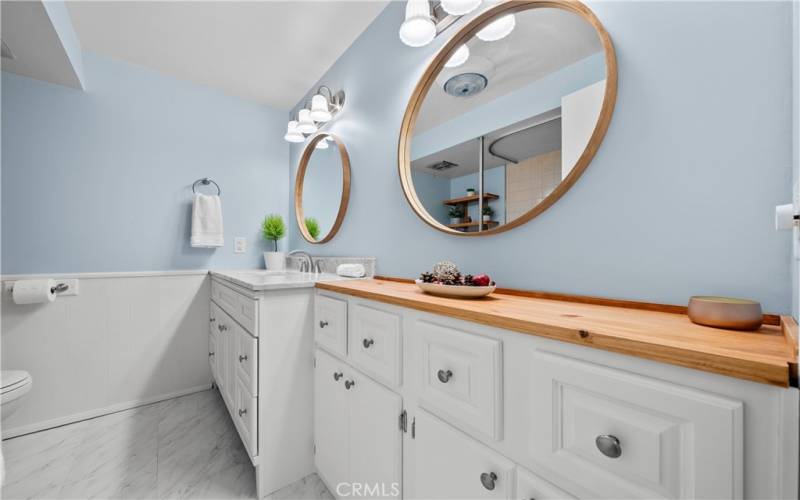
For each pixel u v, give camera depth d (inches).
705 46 29.0
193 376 93.4
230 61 86.8
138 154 88.4
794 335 17.5
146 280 87.6
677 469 17.6
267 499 51.1
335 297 50.5
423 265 57.3
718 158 28.1
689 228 29.5
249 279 62.0
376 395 40.6
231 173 102.7
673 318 27.0
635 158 32.8
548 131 39.4
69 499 51.4
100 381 80.7
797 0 22.0
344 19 71.8
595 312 29.5
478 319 28.1
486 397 27.2
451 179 51.7
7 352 71.1
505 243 44.3
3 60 69.2
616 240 33.9
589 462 21.2
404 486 37.1
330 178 86.2
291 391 54.1
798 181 18.0
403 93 62.6
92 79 82.7
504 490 26.0
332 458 50.2
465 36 50.2
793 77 24.0
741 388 16.1
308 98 100.2
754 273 26.3
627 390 19.4
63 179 79.1
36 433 71.3
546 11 40.4
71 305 78.0
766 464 15.4
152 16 70.3
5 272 72.9
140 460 61.5
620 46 33.9
